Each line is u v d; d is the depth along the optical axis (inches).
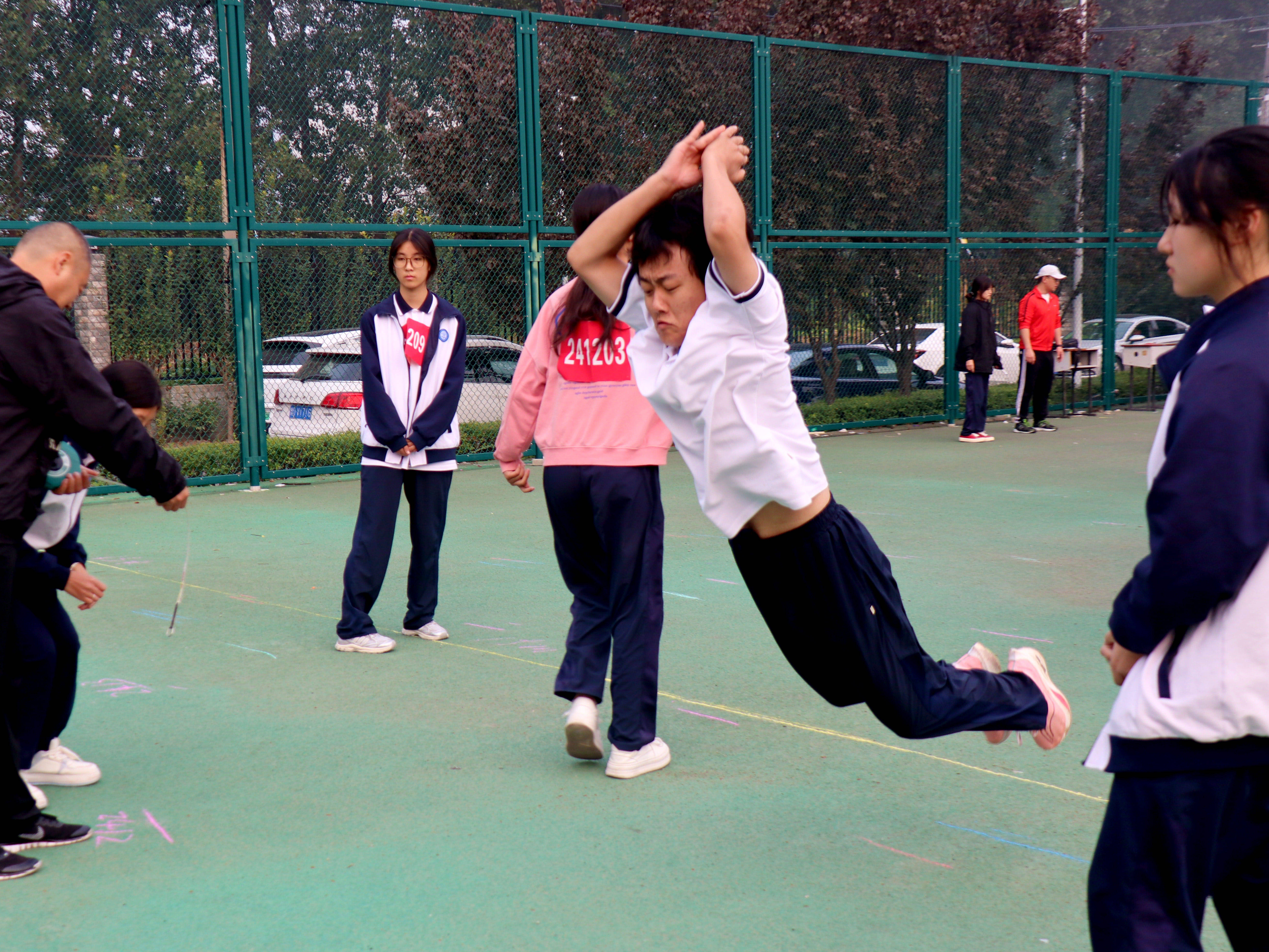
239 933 93.6
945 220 526.9
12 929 94.4
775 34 656.4
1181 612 60.4
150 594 217.8
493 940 92.0
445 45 390.0
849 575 84.7
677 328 80.6
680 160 80.7
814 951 89.8
